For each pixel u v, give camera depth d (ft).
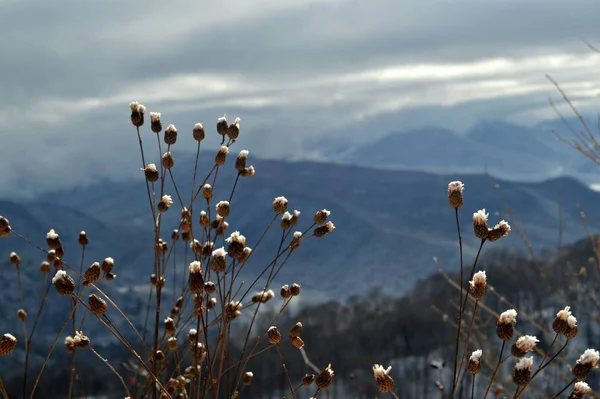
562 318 6.01
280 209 8.50
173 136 8.54
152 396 8.36
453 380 6.02
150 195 8.57
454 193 6.20
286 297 8.35
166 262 8.87
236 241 7.41
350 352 202.28
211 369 7.72
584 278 12.87
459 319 6.08
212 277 7.65
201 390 8.11
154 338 8.56
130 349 7.54
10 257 9.20
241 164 8.61
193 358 8.11
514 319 5.82
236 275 7.62
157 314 8.68
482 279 6.08
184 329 8.95
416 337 189.78
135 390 8.73
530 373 5.71
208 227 8.65
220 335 7.60
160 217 8.66
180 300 9.00
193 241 8.42
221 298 7.38
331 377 7.54
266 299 8.48
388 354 190.08
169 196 8.65
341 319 272.51
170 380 8.21
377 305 288.51
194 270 7.13
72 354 8.18
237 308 7.87
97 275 7.70
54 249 8.56
